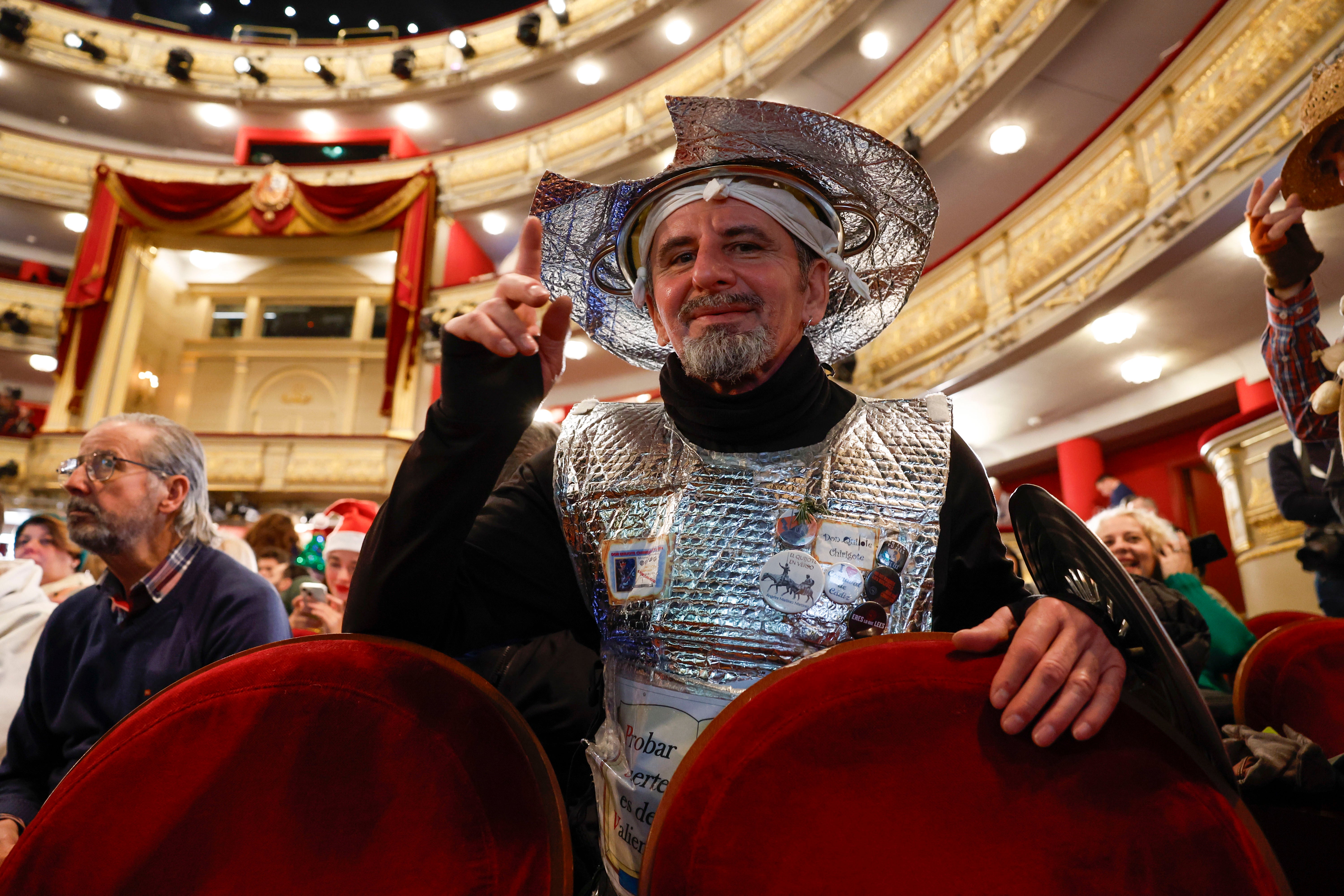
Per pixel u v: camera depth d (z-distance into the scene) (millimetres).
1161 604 2086
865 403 1038
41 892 616
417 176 13438
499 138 14047
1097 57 7531
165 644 1725
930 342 8398
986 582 973
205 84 14914
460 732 685
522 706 1240
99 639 1760
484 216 13992
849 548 887
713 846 589
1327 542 2365
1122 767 599
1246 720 1409
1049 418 8898
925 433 992
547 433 1536
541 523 1051
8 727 2102
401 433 12211
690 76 12578
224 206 13461
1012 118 8336
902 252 1188
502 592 1006
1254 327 6785
